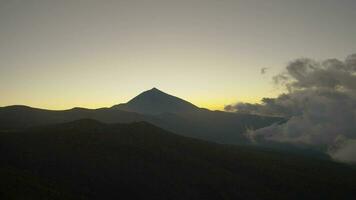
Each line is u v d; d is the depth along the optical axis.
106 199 133.00
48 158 152.88
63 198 114.81
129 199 137.50
